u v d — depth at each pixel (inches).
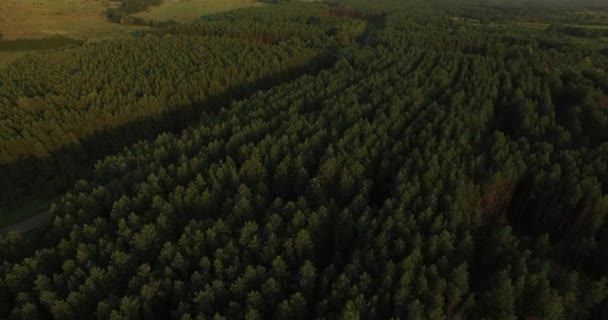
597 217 2423.7
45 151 3545.8
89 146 3959.2
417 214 2361.0
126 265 2080.5
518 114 3673.7
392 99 3806.6
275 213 2266.2
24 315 1913.1
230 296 1950.1
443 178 2581.2
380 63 5167.3
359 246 2165.4
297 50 5979.3
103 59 5585.6
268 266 2054.6
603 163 2704.2
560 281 2012.8
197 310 1866.4
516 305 1948.8
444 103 3934.5
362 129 3233.3
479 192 2551.7
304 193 2647.6
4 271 2100.1
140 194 2455.7
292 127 3191.4
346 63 5177.2
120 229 2212.1
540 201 2684.5
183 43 6481.3
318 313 1824.6
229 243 2069.4
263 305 1877.5
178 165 2805.1
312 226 2229.3
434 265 1934.1
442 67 4953.3
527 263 2068.2
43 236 2465.6
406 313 1801.2
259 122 3304.6
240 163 2903.5
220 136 3272.6
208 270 2025.1
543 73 4832.7
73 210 2487.7
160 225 2253.9
